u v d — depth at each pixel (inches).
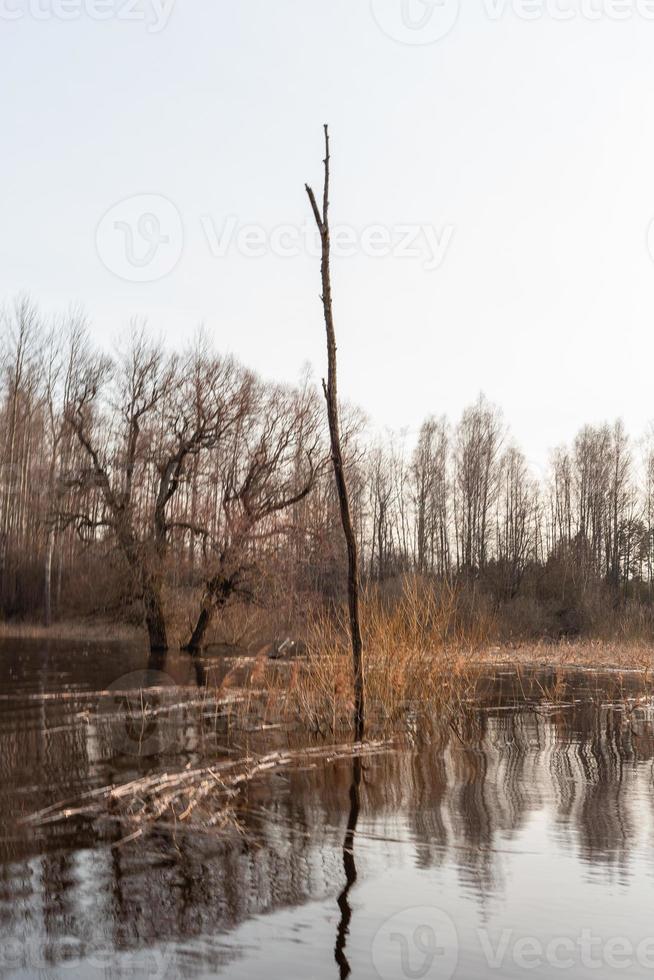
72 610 1619.1
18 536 1836.9
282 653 833.5
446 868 287.1
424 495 2397.9
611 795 385.4
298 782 406.6
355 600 538.9
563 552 1748.3
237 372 1373.0
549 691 742.5
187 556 1334.9
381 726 550.3
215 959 218.2
